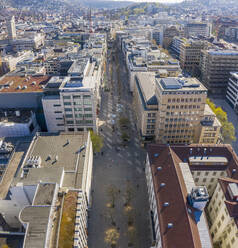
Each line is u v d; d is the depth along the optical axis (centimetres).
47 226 5681
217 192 8394
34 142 9956
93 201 10056
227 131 13825
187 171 8644
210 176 9700
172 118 11838
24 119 12281
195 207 7025
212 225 8438
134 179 11312
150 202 9406
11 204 7794
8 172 8681
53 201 6450
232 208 6988
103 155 13012
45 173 7712
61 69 18012
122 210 9644
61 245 5759
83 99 12075
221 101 19900
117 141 14275
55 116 12738
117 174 11625
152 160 9556
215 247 8025
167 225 6838
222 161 9488
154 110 12425
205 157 9662
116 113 17700
